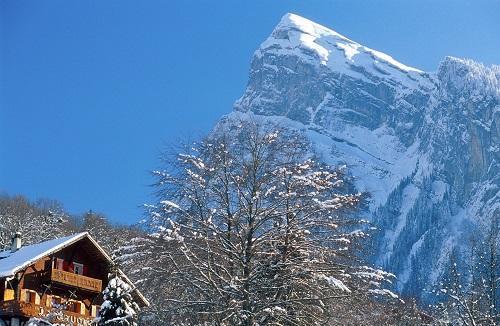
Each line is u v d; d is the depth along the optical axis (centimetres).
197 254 3309
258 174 3356
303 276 3212
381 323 3828
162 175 3406
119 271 3259
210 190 3359
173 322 3225
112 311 3192
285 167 3356
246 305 3117
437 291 4066
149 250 3231
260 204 3325
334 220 3334
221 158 3394
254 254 3250
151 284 3244
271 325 3148
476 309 4062
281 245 3275
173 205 3281
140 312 3291
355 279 3253
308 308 3219
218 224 3362
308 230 3322
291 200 3316
